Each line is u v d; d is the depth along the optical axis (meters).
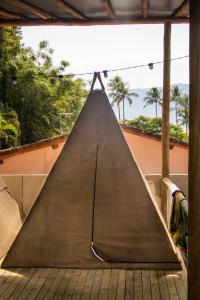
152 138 9.71
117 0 3.94
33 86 22.12
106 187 5.00
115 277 4.68
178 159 9.68
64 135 9.64
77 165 5.04
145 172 9.81
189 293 2.50
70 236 5.01
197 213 2.43
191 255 2.47
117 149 5.02
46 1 3.87
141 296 4.14
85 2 3.96
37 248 5.02
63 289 4.36
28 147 9.55
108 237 4.97
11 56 22.17
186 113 52.84
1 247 5.59
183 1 4.12
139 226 4.93
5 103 20.86
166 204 6.72
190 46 2.39
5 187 6.96
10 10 4.32
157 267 4.88
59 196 5.04
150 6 4.38
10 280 4.63
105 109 5.09
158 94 56.12
